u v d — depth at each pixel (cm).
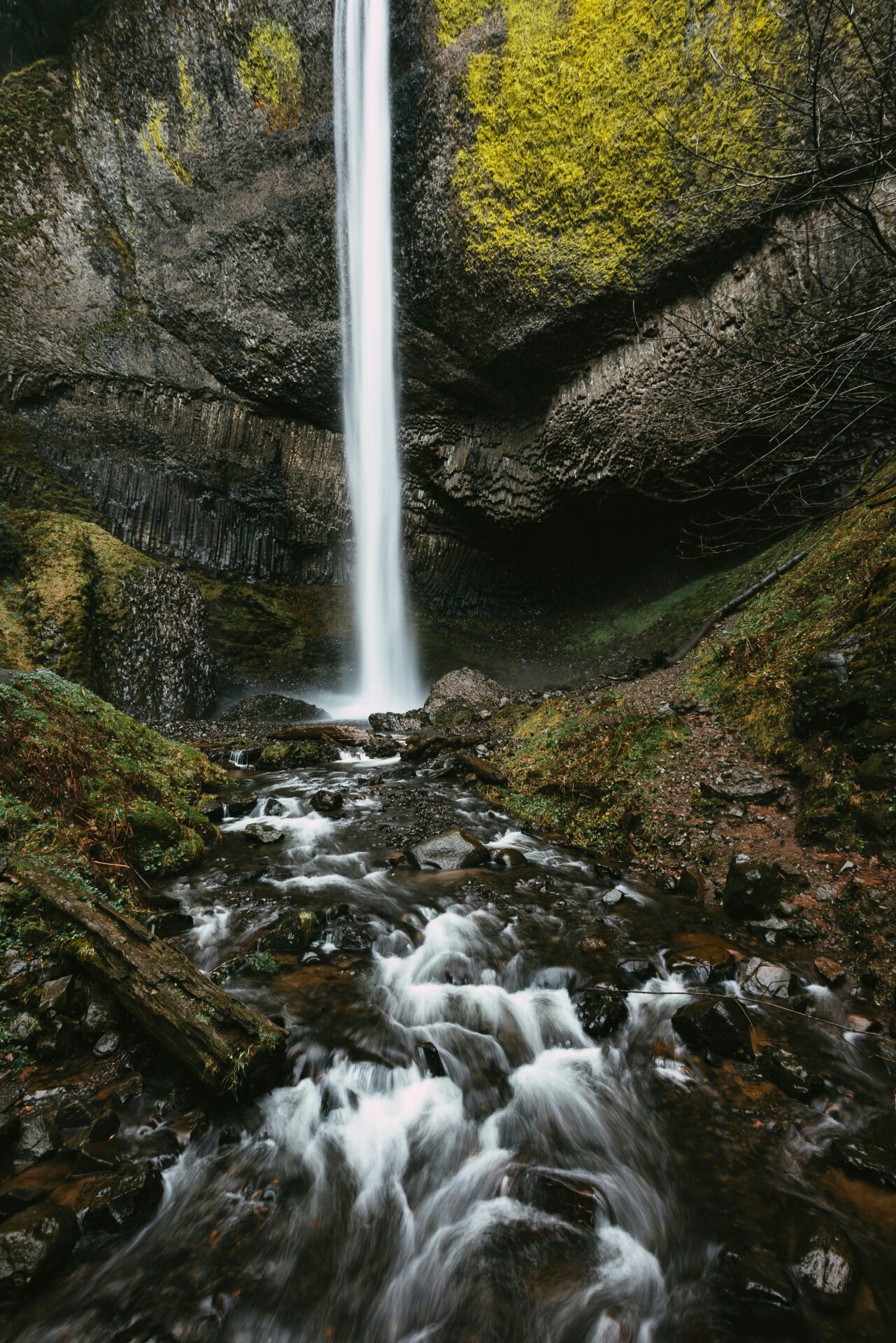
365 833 645
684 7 1056
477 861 573
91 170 1684
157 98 1584
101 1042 324
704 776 620
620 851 591
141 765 654
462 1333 214
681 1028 347
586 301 1365
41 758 519
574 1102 310
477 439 1834
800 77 938
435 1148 288
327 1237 245
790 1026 351
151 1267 228
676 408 1065
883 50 486
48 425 1712
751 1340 205
